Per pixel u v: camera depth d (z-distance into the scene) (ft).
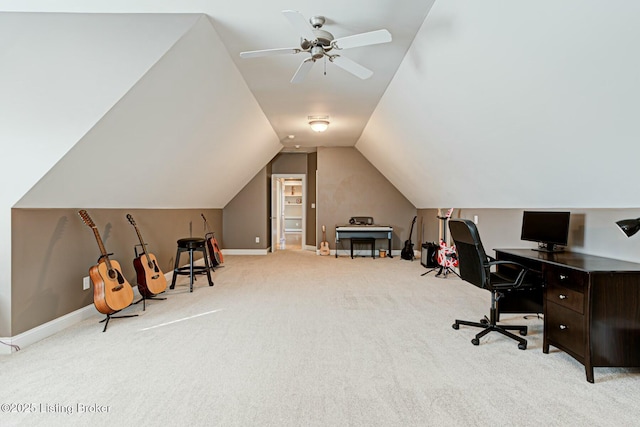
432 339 9.54
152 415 6.00
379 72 11.54
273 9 7.89
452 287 15.70
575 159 8.58
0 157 8.51
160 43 8.23
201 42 8.93
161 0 7.52
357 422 5.86
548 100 7.58
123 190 12.12
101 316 11.46
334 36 9.13
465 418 5.99
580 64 6.28
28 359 8.18
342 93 13.60
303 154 28.84
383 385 7.08
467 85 9.29
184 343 9.18
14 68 8.18
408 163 18.71
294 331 10.09
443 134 12.77
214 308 12.39
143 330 10.14
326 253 25.77
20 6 7.57
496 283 9.23
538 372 7.68
